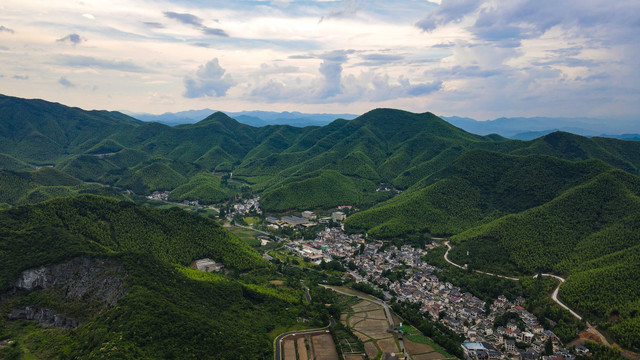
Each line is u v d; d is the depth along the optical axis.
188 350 194.62
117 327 194.88
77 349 191.00
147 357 180.00
